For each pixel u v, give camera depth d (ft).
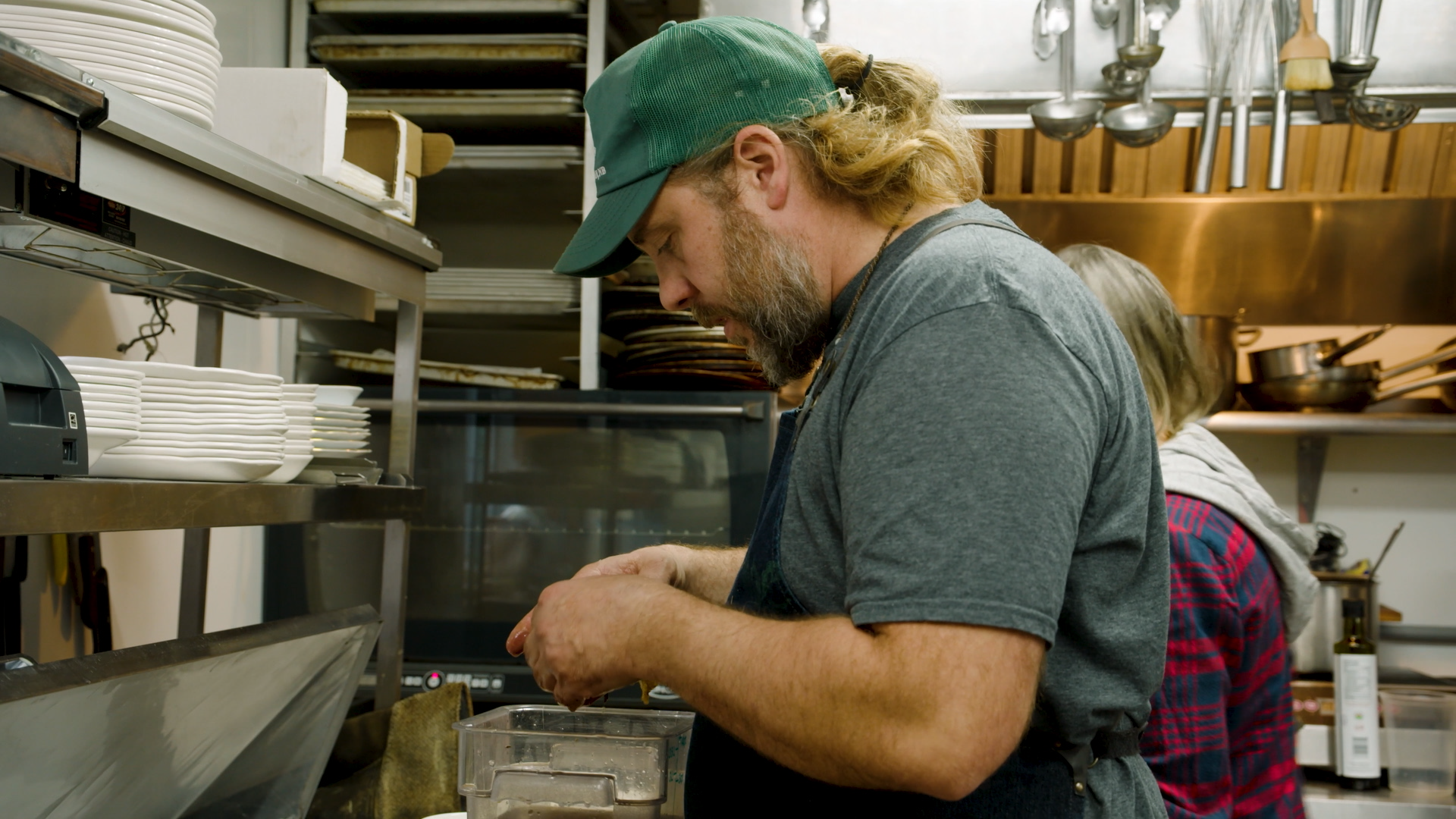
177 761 3.48
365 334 8.47
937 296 2.46
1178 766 3.79
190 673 3.26
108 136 3.30
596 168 3.12
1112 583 2.70
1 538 4.59
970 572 2.19
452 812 4.94
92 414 3.26
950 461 2.26
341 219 4.51
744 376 7.09
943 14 7.52
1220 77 7.08
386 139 5.06
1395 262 8.20
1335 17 7.20
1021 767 2.77
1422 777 6.93
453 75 7.78
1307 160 7.94
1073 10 7.20
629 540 7.06
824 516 2.72
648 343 7.20
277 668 3.70
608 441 7.11
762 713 2.39
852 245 2.94
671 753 3.64
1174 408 4.42
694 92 2.89
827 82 2.99
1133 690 2.82
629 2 7.95
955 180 3.09
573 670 2.73
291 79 4.41
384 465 7.22
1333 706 7.13
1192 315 8.08
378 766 5.07
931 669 2.17
